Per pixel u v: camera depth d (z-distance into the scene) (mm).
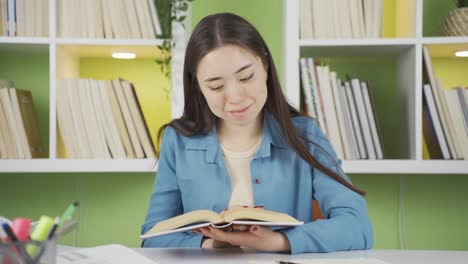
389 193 2232
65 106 1895
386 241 2229
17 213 2217
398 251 1108
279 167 1358
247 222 984
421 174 2229
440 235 2219
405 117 1977
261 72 1216
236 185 1362
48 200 2227
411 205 2229
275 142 1372
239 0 2203
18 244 653
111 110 1919
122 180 2242
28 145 1902
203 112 1389
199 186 1358
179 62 1898
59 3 1907
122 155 1919
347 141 1889
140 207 2244
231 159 1388
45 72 2188
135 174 2246
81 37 1909
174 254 1049
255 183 1343
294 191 1363
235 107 1191
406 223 2229
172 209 1405
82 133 1903
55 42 1864
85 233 2230
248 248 1134
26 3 1900
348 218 1171
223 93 1200
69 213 751
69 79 1894
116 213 2236
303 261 942
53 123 1866
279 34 2203
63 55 1963
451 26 1887
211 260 979
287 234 1074
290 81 1862
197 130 1396
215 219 1008
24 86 2182
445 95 1863
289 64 1861
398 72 2084
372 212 2232
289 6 1857
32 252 659
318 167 1307
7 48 1988
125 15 1916
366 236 1158
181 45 1897
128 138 1925
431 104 1853
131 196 2242
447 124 1853
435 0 2166
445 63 2174
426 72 1862
